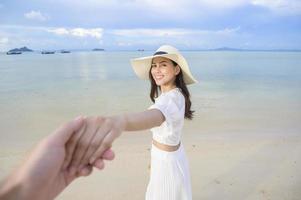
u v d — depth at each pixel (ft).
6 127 28.14
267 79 79.41
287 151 20.58
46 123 29.86
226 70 120.16
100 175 16.53
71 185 15.37
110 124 3.60
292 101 42.73
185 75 9.39
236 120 30.30
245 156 19.49
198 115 32.50
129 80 78.38
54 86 64.23
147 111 6.73
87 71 118.11
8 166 18.30
